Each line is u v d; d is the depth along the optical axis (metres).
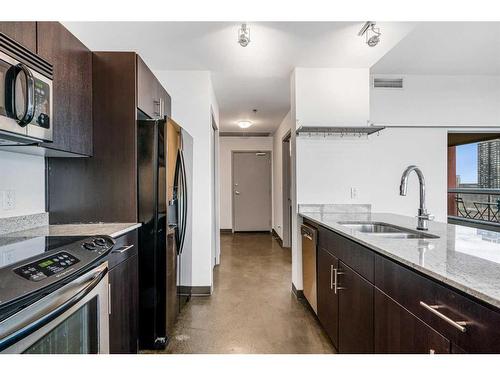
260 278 3.80
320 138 3.15
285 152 5.64
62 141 1.69
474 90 3.80
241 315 2.71
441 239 1.59
